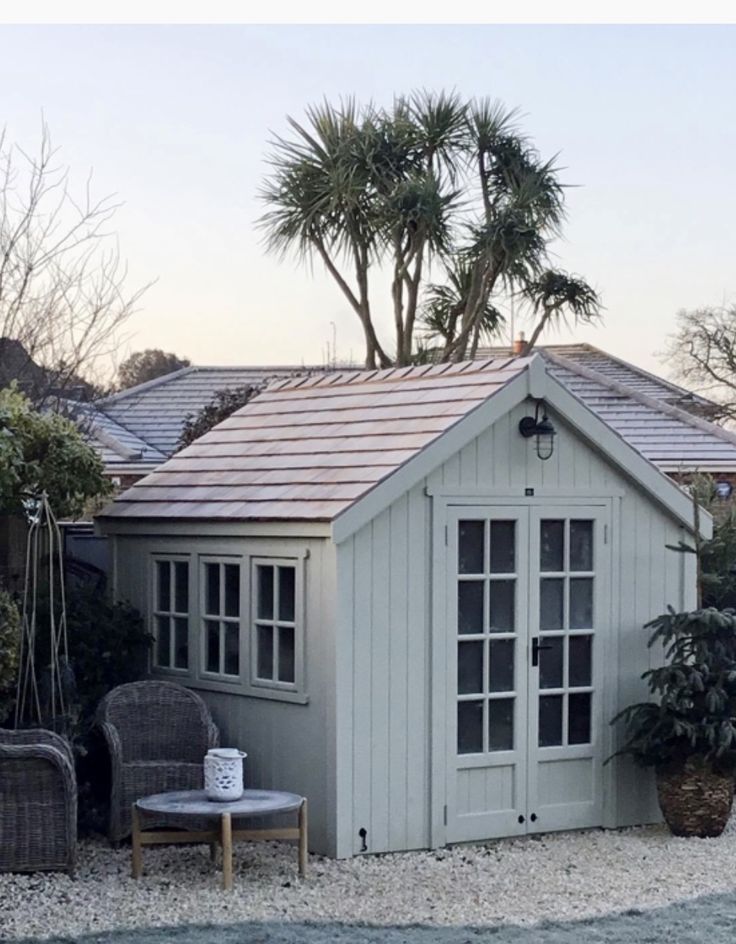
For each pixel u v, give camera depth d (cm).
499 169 1895
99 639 1226
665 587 1229
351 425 1221
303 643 1128
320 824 1111
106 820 1145
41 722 1127
